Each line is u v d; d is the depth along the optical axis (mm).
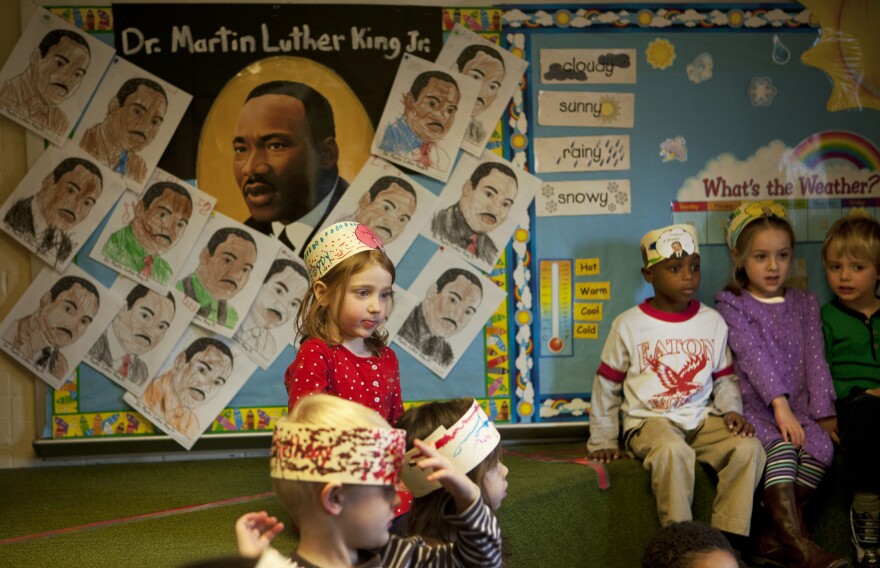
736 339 4020
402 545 1999
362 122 4152
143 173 4062
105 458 4125
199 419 4105
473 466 2289
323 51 4129
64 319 4059
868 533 3764
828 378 4004
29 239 4020
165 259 4078
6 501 3463
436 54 4184
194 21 4070
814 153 4383
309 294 2889
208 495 3516
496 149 4230
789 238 4066
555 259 4270
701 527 2203
